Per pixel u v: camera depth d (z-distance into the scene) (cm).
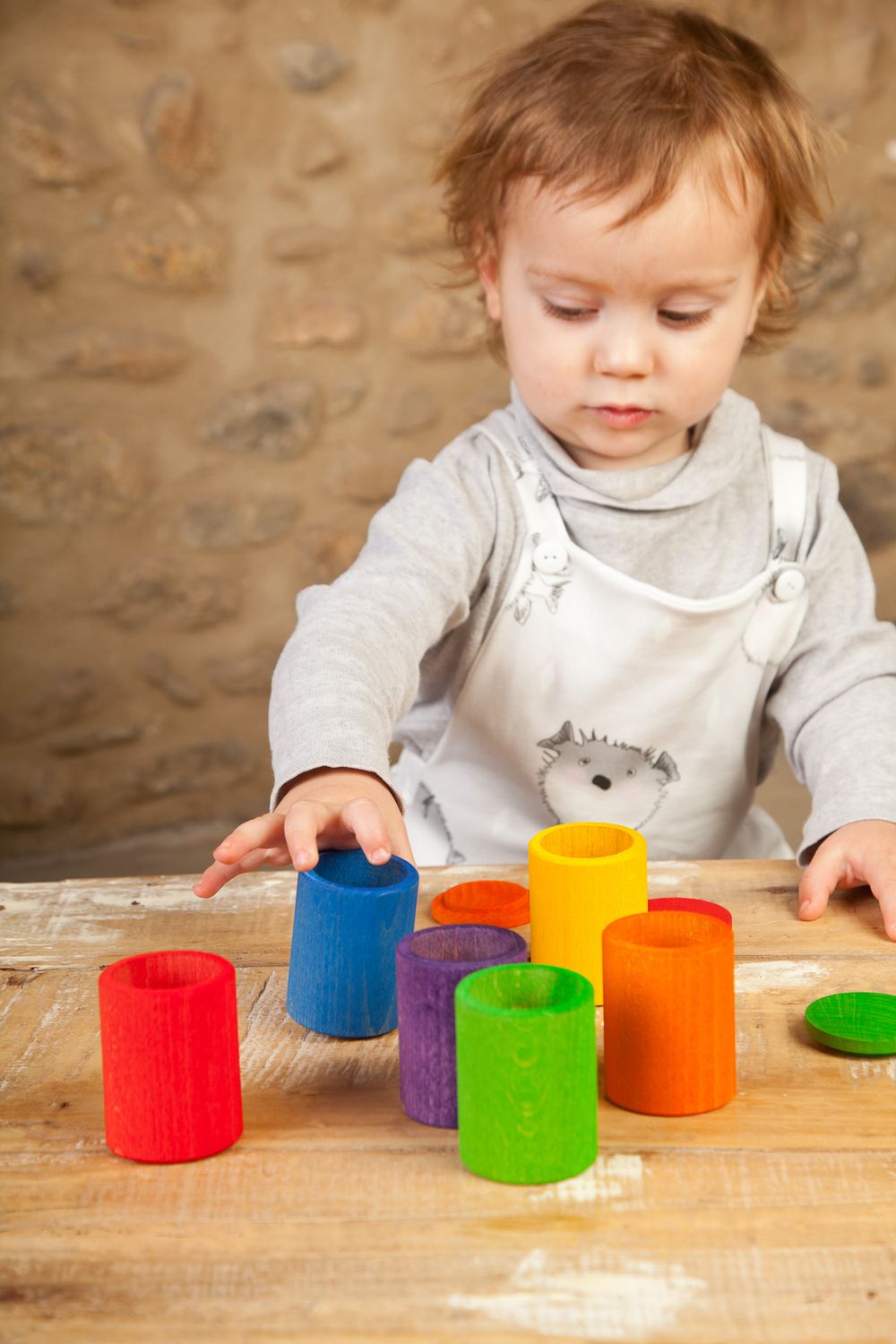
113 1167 60
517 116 104
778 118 107
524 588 116
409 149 271
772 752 134
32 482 262
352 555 283
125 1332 49
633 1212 55
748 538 118
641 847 76
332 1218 56
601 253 99
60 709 271
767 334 138
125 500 268
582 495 114
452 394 282
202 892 80
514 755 123
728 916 83
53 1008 75
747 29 283
